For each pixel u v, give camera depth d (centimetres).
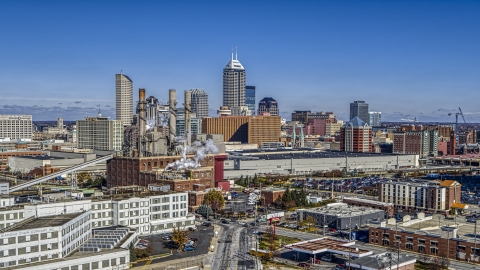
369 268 19325
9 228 18425
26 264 17788
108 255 19250
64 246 18838
